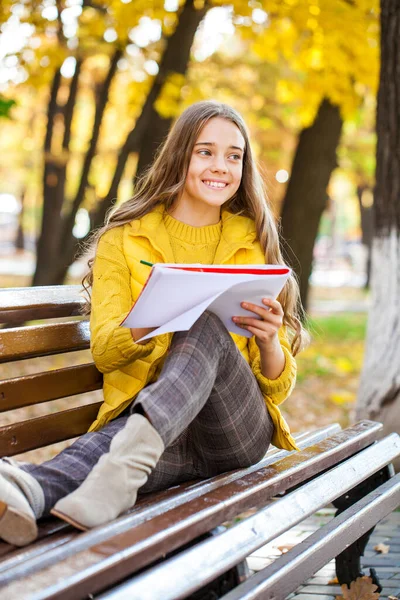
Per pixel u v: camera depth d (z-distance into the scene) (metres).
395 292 4.83
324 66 8.17
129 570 1.66
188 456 2.43
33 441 2.44
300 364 10.09
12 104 7.10
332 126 10.11
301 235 10.26
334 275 40.75
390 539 3.66
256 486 2.17
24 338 2.49
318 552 2.20
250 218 2.79
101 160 17.80
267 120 15.35
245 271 2.13
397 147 4.86
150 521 1.82
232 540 1.88
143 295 2.02
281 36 8.07
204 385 2.06
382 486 2.79
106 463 1.91
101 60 14.77
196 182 2.60
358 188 25.98
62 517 1.85
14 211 36.69
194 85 9.23
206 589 1.90
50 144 13.27
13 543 1.81
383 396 4.80
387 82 4.90
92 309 2.45
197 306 2.08
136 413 1.99
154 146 8.55
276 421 2.51
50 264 11.61
